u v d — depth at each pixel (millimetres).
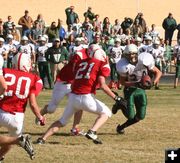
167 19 87062
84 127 36938
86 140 32438
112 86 63688
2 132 35375
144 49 63781
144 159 27312
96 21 79688
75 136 33781
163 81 72750
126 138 33188
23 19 78500
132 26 80562
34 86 25656
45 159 27328
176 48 65875
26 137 24922
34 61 62938
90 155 28141
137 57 34000
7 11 104562
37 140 30922
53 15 105875
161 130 35938
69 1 106312
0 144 24984
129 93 34219
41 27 74750
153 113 43812
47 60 63156
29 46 62469
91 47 31453
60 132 35031
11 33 73125
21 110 25719
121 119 40438
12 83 25484
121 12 107750
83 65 30516
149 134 34469
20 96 25531
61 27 76500
